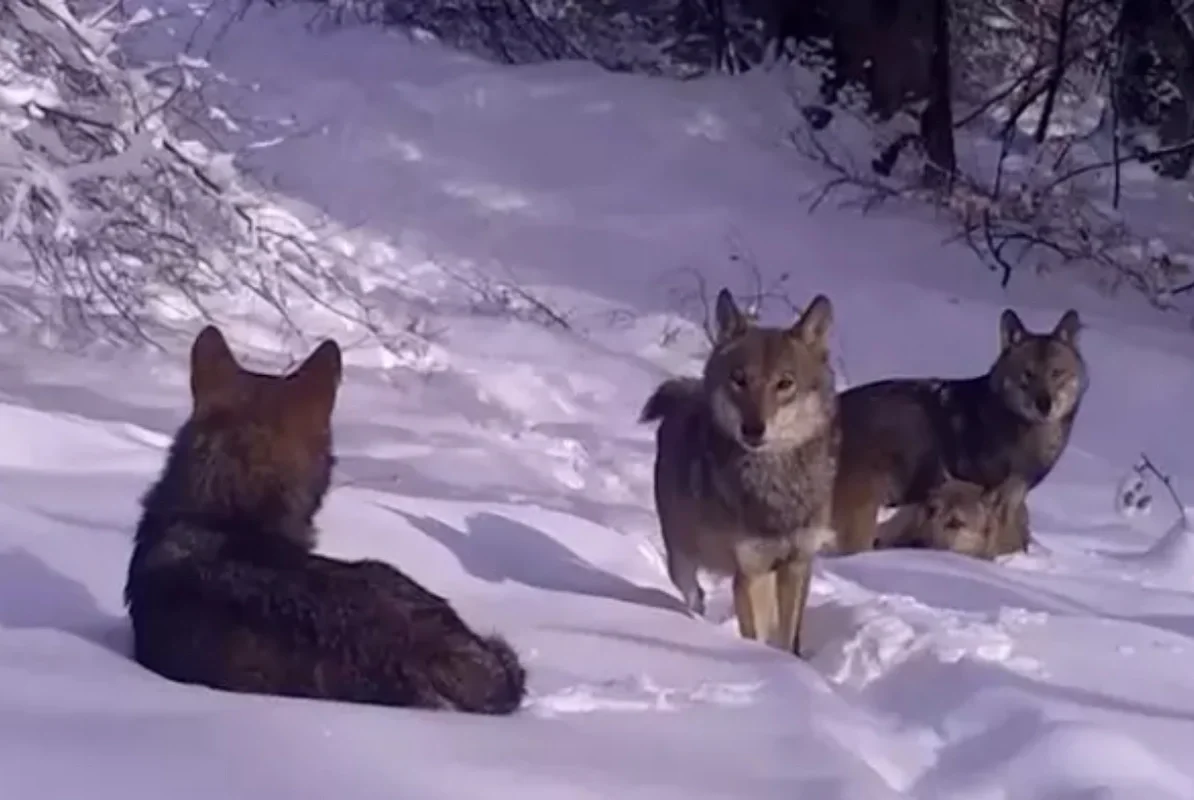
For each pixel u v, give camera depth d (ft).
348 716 11.02
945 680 13.56
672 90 38.45
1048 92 39.78
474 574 15.62
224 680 11.73
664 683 13.00
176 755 10.32
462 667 11.82
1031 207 34.88
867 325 29.12
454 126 35.40
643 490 20.53
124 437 17.22
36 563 13.44
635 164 34.86
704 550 16.48
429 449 20.31
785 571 16.16
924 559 17.99
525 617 14.46
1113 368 27.71
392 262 28.45
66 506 14.83
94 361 20.98
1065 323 20.59
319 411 12.65
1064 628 15.21
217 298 23.43
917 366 27.94
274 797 9.91
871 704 13.46
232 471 12.36
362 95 35.94
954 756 12.46
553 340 26.05
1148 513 22.48
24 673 11.26
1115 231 35.09
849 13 38.96
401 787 10.30
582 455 21.42
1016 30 43.98
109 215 20.63
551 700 12.19
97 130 21.01
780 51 40.86
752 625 16.30
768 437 15.64
